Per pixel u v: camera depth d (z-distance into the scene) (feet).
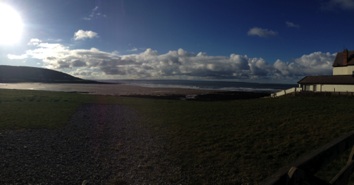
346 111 85.46
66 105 124.26
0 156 45.16
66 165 41.65
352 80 166.30
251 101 147.33
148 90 366.02
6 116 85.51
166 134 62.64
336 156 12.06
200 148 49.01
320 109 92.99
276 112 90.33
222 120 78.48
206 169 38.60
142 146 52.65
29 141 56.08
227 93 315.78
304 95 156.87
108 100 158.10
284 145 47.06
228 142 51.78
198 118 84.38
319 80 181.06
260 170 36.83
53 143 55.16
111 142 56.59
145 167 40.50
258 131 59.93
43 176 36.96
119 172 38.73
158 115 95.81
